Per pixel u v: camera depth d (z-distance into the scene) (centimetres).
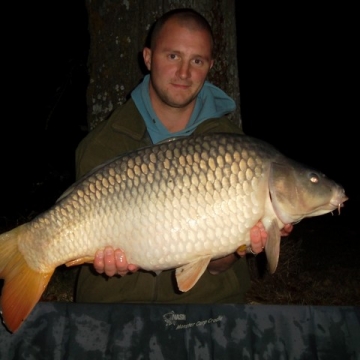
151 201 80
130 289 98
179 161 81
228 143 82
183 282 81
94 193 83
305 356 73
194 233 80
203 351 73
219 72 154
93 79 155
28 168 312
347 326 74
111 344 74
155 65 96
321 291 198
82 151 101
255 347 74
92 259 84
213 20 152
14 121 339
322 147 566
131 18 150
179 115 101
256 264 194
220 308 77
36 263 84
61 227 83
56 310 77
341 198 88
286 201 83
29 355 73
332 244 278
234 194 80
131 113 102
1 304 81
